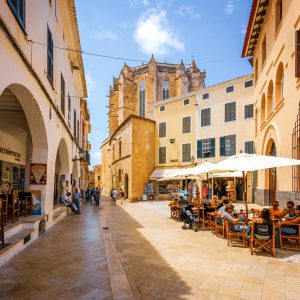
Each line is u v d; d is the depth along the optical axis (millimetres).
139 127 33531
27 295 4707
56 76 12227
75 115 21547
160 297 4750
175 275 5824
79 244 8578
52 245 8398
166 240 9430
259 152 19094
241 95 27234
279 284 5266
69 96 16797
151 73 55312
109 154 51250
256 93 20203
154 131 35250
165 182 33062
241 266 6391
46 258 6930
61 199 18547
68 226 12352
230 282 5398
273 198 15828
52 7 11086
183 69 55656
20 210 10094
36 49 8477
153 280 5551
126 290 4883
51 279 5461
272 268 6227
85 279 5480
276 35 13570
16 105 9641
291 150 11336
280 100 12820
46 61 9875
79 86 24734
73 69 19562
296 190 10555
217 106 29000
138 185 32750
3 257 6348
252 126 26234
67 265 6359
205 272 5992
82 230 11242
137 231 11305
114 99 60312
